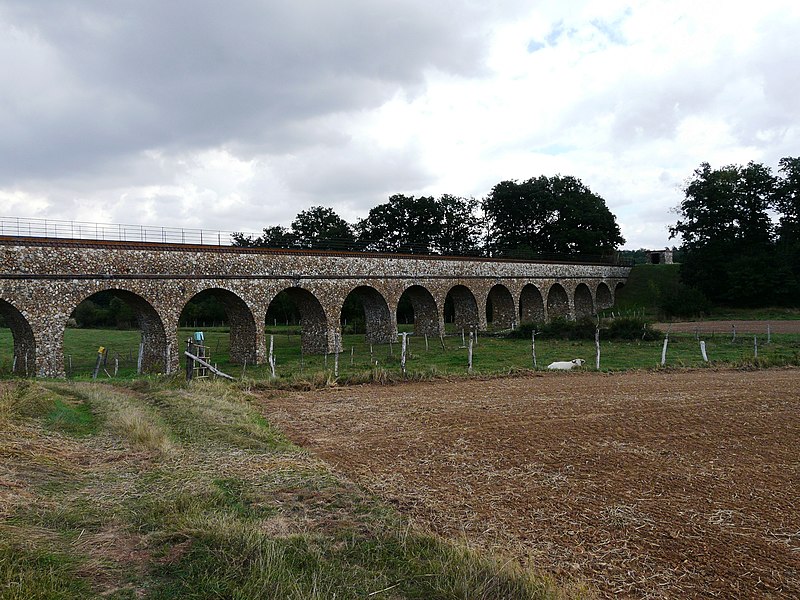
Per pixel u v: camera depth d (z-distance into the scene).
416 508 7.72
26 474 7.98
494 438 11.68
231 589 5.09
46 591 4.78
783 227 65.06
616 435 11.84
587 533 6.96
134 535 6.27
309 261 33.97
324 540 6.33
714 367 23.38
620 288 72.19
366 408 15.23
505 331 44.16
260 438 11.36
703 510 7.73
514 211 83.06
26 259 22.33
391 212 83.62
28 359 23.17
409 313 73.25
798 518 7.45
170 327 26.98
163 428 11.85
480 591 5.15
